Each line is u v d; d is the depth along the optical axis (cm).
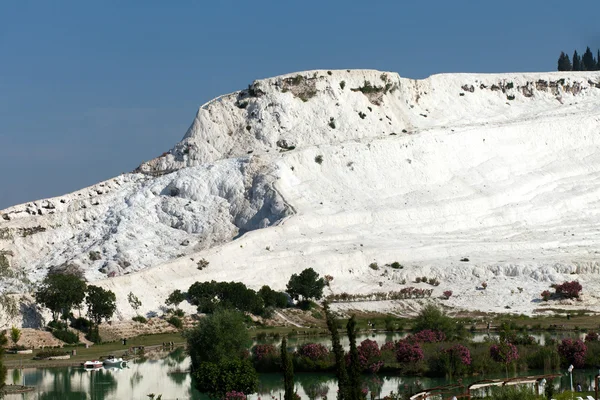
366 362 19012
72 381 19062
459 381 17400
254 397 16925
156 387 18338
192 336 19788
